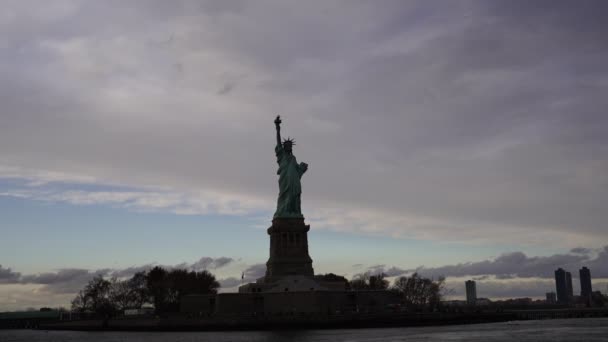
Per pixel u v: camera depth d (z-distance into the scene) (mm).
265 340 190625
